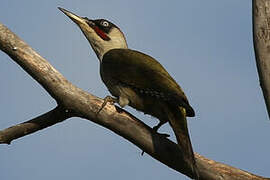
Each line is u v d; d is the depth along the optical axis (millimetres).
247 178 10312
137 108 10953
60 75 9977
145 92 10422
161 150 10086
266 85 9703
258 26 9727
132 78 10805
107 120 10102
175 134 9664
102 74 11789
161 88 10312
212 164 10328
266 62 9664
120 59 11469
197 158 10281
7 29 9977
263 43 9680
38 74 9883
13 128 10914
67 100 10008
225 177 10281
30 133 11047
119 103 10922
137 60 11297
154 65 11164
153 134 10117
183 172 10391
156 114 10727
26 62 9867
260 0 9711
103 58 11906
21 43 9945
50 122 10859
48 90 10039
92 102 10047
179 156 10094
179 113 9883
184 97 10086
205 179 10320
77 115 10625
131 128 10086
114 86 11078
